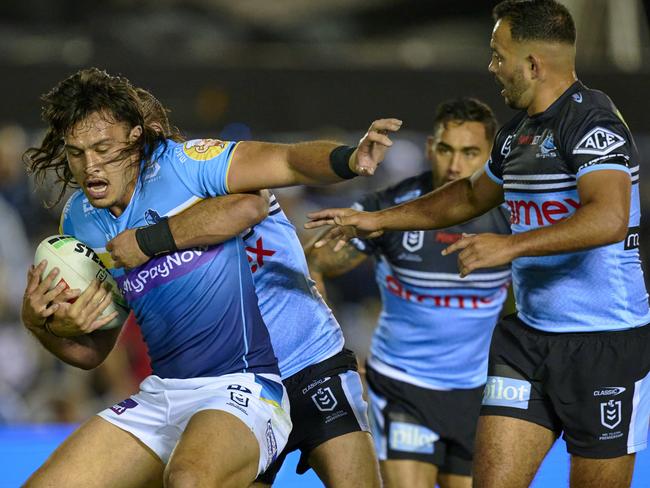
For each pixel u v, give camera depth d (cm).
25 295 1473
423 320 1966
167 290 1420
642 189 4341
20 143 3756
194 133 2850
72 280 1473
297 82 2797
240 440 1340
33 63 2792
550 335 1502
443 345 1972
